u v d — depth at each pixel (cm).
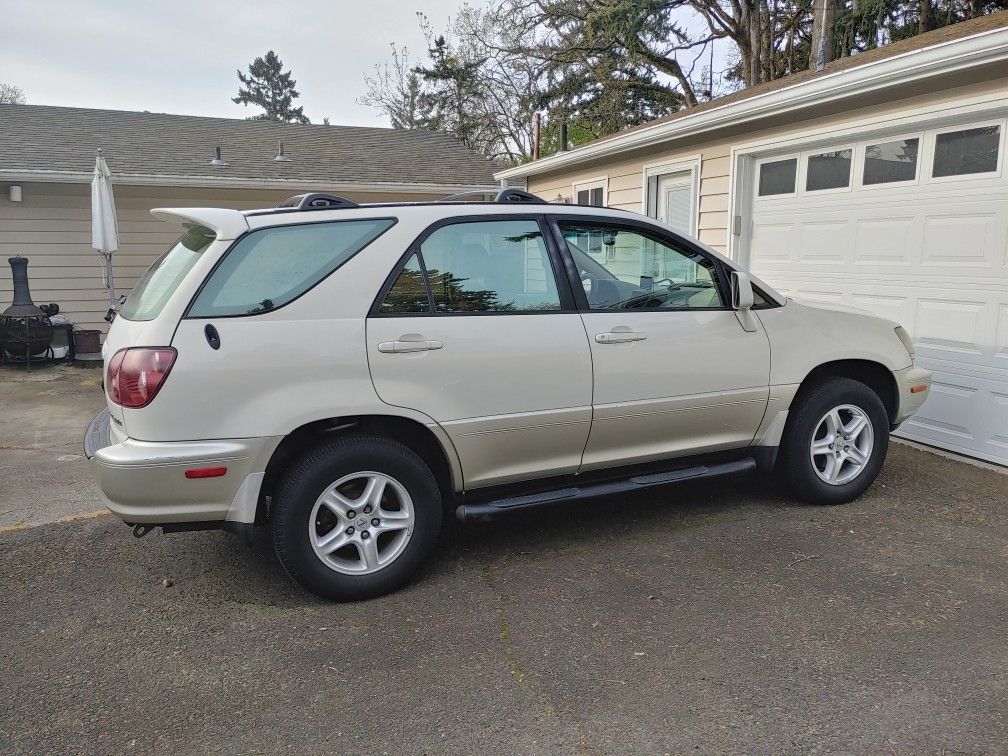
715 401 383
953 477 475
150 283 329
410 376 315
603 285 368
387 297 316
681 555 364
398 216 328
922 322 539
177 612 315
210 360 285
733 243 702
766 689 252
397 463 319
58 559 370
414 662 274
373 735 232
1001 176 476
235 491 294
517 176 1170
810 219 630
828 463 424
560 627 297
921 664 265
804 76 736
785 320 405
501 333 333
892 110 532
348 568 320
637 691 253
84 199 1069
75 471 525
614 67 2184
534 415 341
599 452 366
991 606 306
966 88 480
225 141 1328
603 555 367
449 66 2839
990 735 226
